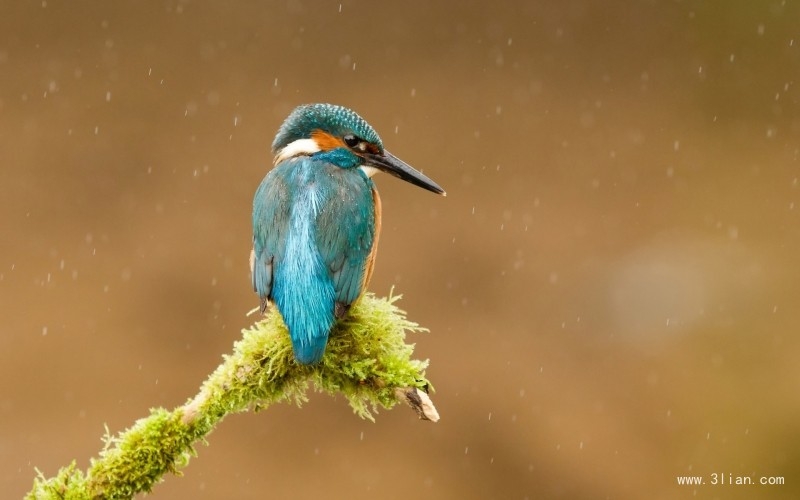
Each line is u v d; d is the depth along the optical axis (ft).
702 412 46.62
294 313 18.71
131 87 70.59
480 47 80.84
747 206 63.52
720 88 77.25
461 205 61.82
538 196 63.41
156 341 48.47
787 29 82.94
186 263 54.03
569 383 48.08
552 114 73.10
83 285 51.93
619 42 82.17
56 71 71.15
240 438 43.86
